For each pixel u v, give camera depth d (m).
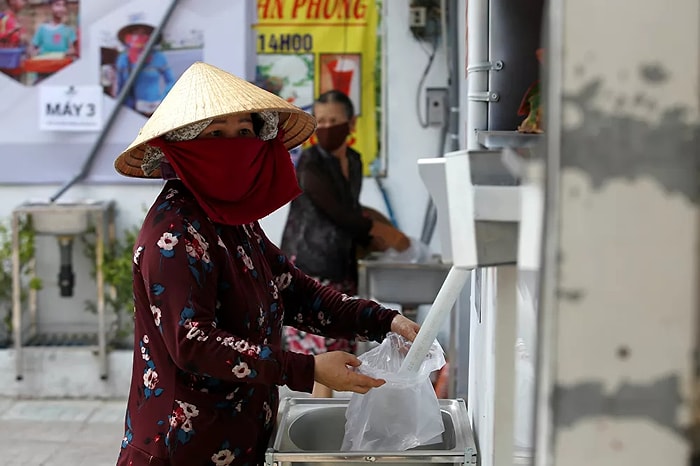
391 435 1.42
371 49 3.84
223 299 1.41
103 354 3.88
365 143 3.88
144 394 1.44
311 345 3.63
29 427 3.63
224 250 1.41
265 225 3.96
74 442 3.48
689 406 0.65
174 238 1.34
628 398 0.66
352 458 1.33
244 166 1.42
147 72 3.90
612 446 0.66
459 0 3.72
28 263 3.96
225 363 1.29
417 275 3.45
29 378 3.95
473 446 1.38
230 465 1.43
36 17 3.88
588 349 0.66
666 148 0.64
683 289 0.65
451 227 0.99
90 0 3.86
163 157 1.46
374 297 3.47
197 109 1.36
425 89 3.85
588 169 0.64
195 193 1.38
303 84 3.87
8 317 4.03
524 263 0.78
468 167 0.94
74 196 3.99
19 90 3.92
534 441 0.70
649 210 0.64
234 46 3.87
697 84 0.63
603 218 0.65
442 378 3.00
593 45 0.64
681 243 0.64
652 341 0.65
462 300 2.48
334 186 3.75
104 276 3.84
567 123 0.64
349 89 3.86
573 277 0.65
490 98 1.52
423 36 3.82
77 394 3.97
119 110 3.92
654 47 0.63
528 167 0.76
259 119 1.53
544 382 0.67
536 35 1.50
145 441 1.42
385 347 1.52
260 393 1.48
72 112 3.92
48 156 3.96
